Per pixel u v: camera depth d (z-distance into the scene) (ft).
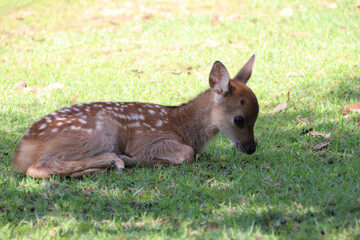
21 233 23.09
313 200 25.08
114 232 23.00
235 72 52.49
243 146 33.09
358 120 38.34
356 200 24.53
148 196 27.14
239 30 66.13
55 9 83.61
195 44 62.75
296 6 74.84
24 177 30.53
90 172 30.12
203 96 34.88
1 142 36.91
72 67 57.62
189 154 32.81
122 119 33.24
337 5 73.05
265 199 25.68
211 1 83.35
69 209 25.59
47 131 30.81
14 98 47.70
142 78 53.31
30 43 67.31
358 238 21.24
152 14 78.07
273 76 50.21
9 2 86.74
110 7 83.35
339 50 55.36
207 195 26.84
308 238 21.39
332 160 31.01
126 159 32.42
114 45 64.69
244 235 21.74
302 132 36.86
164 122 34.45
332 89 45.19
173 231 23.03
